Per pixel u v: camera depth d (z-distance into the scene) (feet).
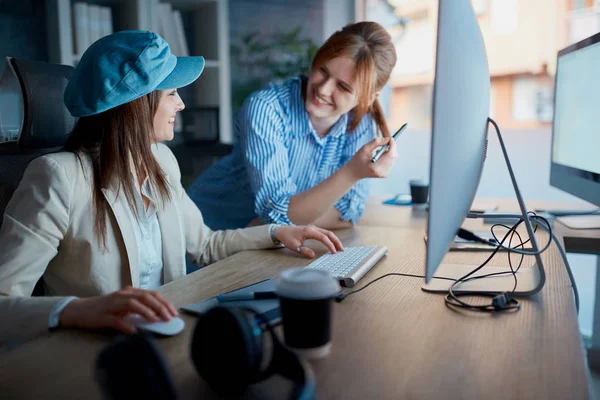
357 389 2.09
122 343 1.71
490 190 9.21
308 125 6.05
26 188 3.64
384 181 11.07
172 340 2.60
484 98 3.44
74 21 9.29
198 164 9.83
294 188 5.84
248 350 1.95
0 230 3.59
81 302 2.86
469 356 2.41
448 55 2.49
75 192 3.76
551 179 6.71
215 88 11.05
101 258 3.86
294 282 2.29
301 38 11.63
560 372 2.25
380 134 6.68
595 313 7.52
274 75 11.66
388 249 4.63
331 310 2.38
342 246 4.52
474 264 4.03
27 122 4.35
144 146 4.10
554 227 5.57
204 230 4.94
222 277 3.77
